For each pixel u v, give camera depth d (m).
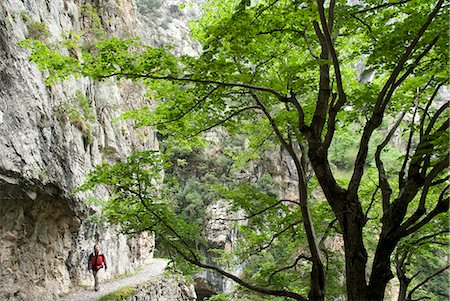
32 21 10.60
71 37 13.91
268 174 33.62
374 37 5.94
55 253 11.07
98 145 14.89
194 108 6.62
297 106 5.57
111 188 15.03
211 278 27.80
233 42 5.30
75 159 11.52
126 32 21.62
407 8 5.77
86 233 12.90
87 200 11.84
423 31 4.66
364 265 4.76
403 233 4.71
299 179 5.80
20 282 9.14
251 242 8.76
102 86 16.84
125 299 11.02
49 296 10.19
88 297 10.88
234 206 7.54
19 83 9.11
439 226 6.85
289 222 7.69
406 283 7.09
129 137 19.14
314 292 5.28
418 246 7.01
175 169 33.66
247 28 4.91
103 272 13.88
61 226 11.30
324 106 5.55
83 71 5.36
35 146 9.34
